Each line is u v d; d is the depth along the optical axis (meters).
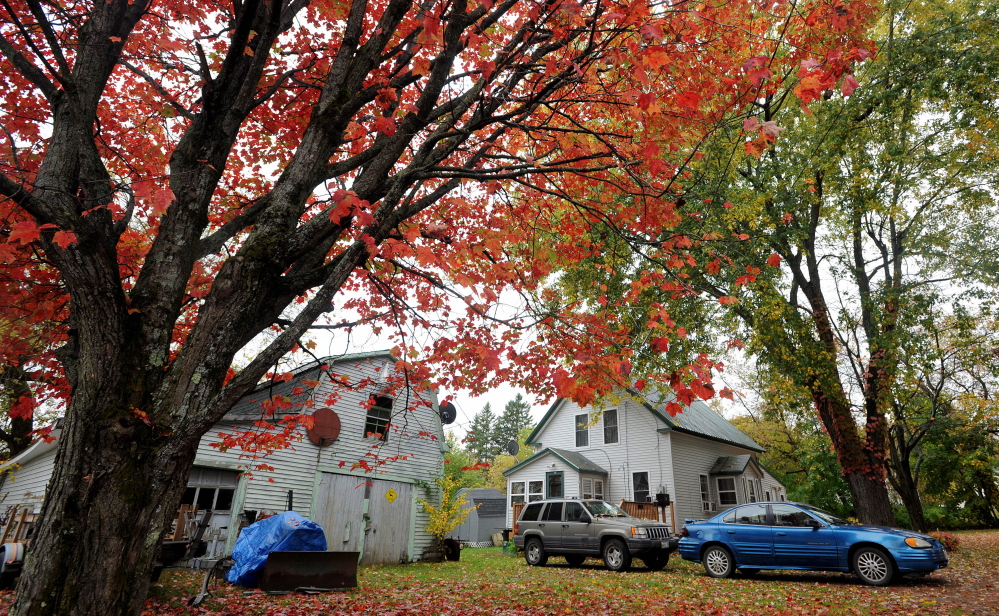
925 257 15.03
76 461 2.71
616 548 12.79
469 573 12.34
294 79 5.31
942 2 12.48
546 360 5.70
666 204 4.80
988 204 14.07
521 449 51.00
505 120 4.27
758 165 13.95
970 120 12.56
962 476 29.78
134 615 2.66
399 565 14.32
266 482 12.71
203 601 7.86
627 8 3.45
